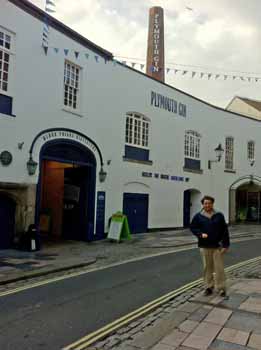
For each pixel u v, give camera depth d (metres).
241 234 20.39
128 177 18.28
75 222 16.44
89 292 7.60
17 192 12.88
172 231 20.50
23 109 13.00
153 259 11.91
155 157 20.08
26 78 13.14
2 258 11.30
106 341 5.03
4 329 5.43
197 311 6.23
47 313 6.17
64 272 9.84
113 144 17.38
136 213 18.94
